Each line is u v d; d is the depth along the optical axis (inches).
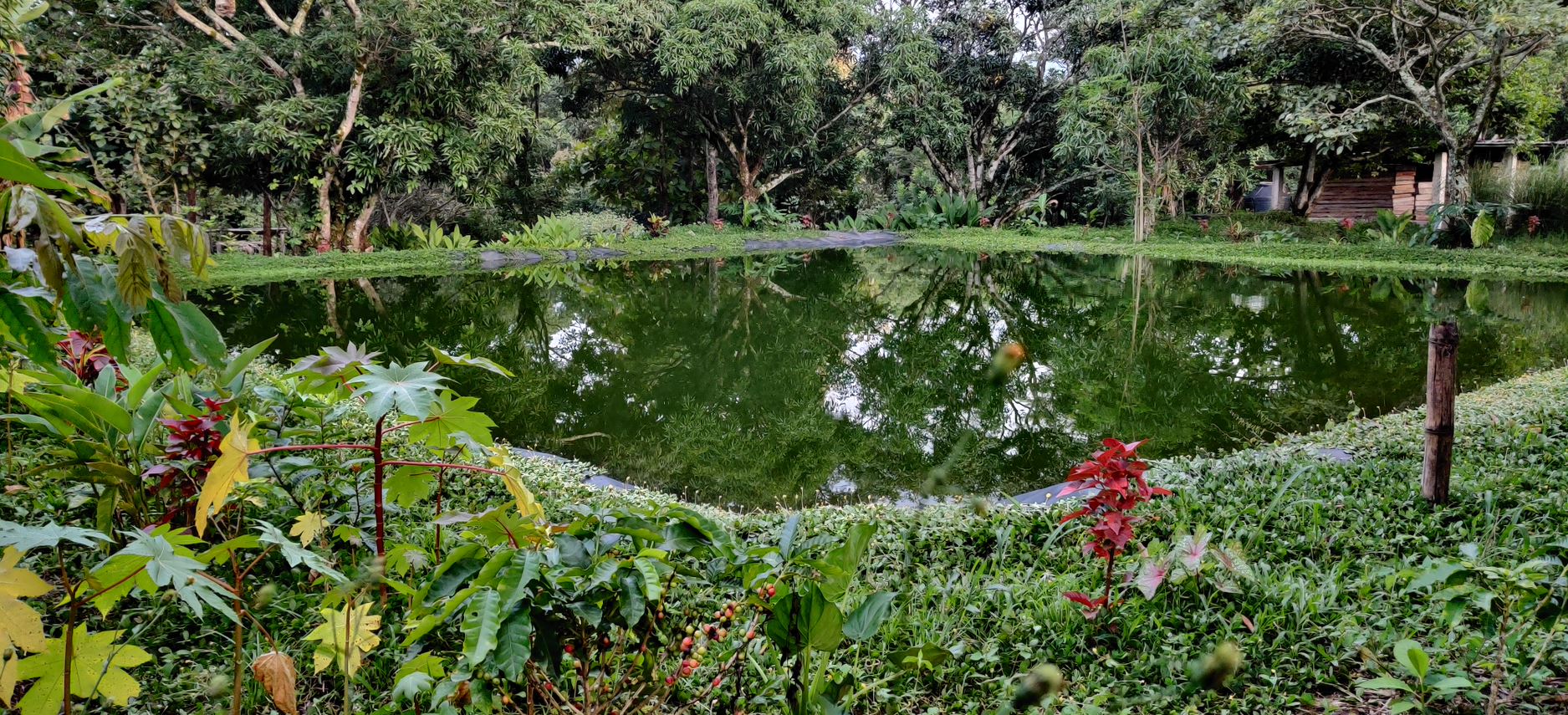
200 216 561.0
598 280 515.8
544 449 188.5
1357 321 351.3
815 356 298.4
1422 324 339.6
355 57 516.4
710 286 494.6
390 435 135.5
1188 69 666.8
